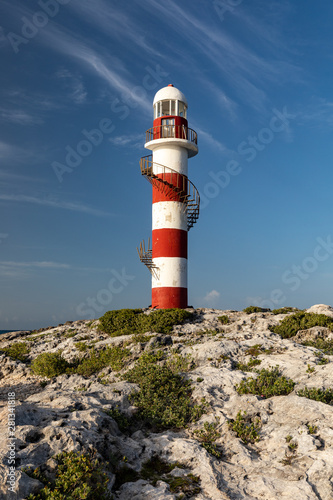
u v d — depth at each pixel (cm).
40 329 4081
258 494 965
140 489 980
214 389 1608
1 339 3872
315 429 1193
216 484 999
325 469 998
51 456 955
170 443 1191
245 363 1962
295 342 2375
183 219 3609
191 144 3634
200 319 3139
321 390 1422
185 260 3603
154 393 1553
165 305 3481
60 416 1193
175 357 2111
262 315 3075
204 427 1309
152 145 3641
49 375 2367
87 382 2045
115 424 1278
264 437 1222
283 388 1508
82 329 3506
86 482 902
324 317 2719
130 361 2328
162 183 3559
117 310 3316
